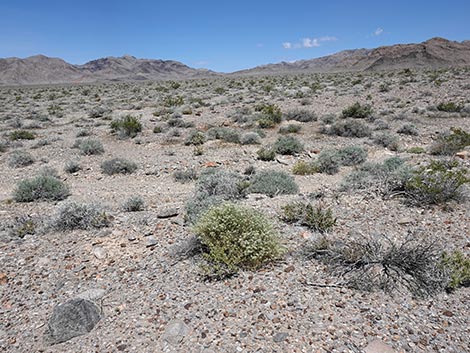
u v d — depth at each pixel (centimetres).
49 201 1077
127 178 1336
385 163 1114
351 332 410
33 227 793
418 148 1484
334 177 1205
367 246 562
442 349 382
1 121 2942
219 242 570
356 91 3544
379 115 2367
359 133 1853
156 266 597
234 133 1853
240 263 559
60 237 738
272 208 828
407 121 2133
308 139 1852
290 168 1364
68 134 2275
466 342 390
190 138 1855
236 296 489
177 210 891
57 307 474
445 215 697
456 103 2555
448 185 764
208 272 537
